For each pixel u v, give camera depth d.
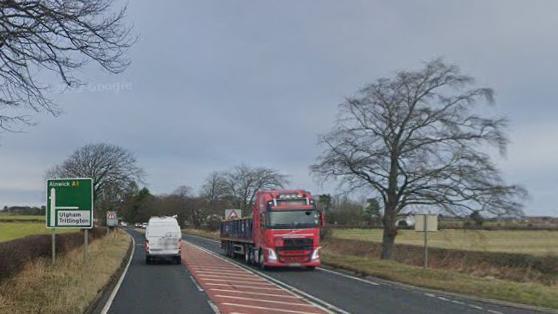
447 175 37.78
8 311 12.25
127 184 82.50
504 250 39.66
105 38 10.38
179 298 17.27
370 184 40.78
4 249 16.69
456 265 37.16
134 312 14.30
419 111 39.25
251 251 33.34
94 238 52.31
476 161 37.94
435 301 16.48
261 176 110.38
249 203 109.25
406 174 39.25
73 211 21.12
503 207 37.00
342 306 15.32
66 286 16.94
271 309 14.77
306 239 28.61
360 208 69.62
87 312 13.88
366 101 40.59
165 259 37.84
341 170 41.41
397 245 47.91
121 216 128.88
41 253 23.16
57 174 81.19
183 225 137.38
